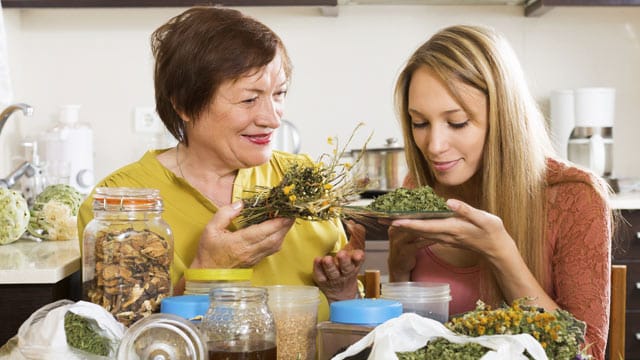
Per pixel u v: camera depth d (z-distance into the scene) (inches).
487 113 66.3
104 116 152.6
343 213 60.7
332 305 47.9
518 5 151.4
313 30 152.0
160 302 54.0
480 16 151.9
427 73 66.2
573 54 152.1
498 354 40.2
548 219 68.7
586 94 141.1
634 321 129.4
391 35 152.0
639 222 128.5
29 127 152.3
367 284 72.1
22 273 79.7
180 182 65.8
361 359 43.4
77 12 151.5
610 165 143.6
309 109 152.9
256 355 46.2
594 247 66.4
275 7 151.2
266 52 60.8
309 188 59.5
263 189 65.0
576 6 139.0
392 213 62.1
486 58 65.6
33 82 152.2
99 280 53.9
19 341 48.1
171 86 62.1
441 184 72.7
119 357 43.6
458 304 72.0
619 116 152.6
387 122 152.7
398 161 139.7
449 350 41.8
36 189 119.6
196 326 46.6
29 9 149.3
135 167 67.2
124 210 53.9
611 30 151.9
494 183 67.3
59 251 95.3
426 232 62.5
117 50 152.2
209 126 62.5
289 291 51.6
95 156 153.1
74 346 47.4
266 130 62.6
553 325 42.9
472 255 71.4
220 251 58.6
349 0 143.5
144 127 152.5
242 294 46.8
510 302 65.6
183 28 61.2
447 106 65.4
